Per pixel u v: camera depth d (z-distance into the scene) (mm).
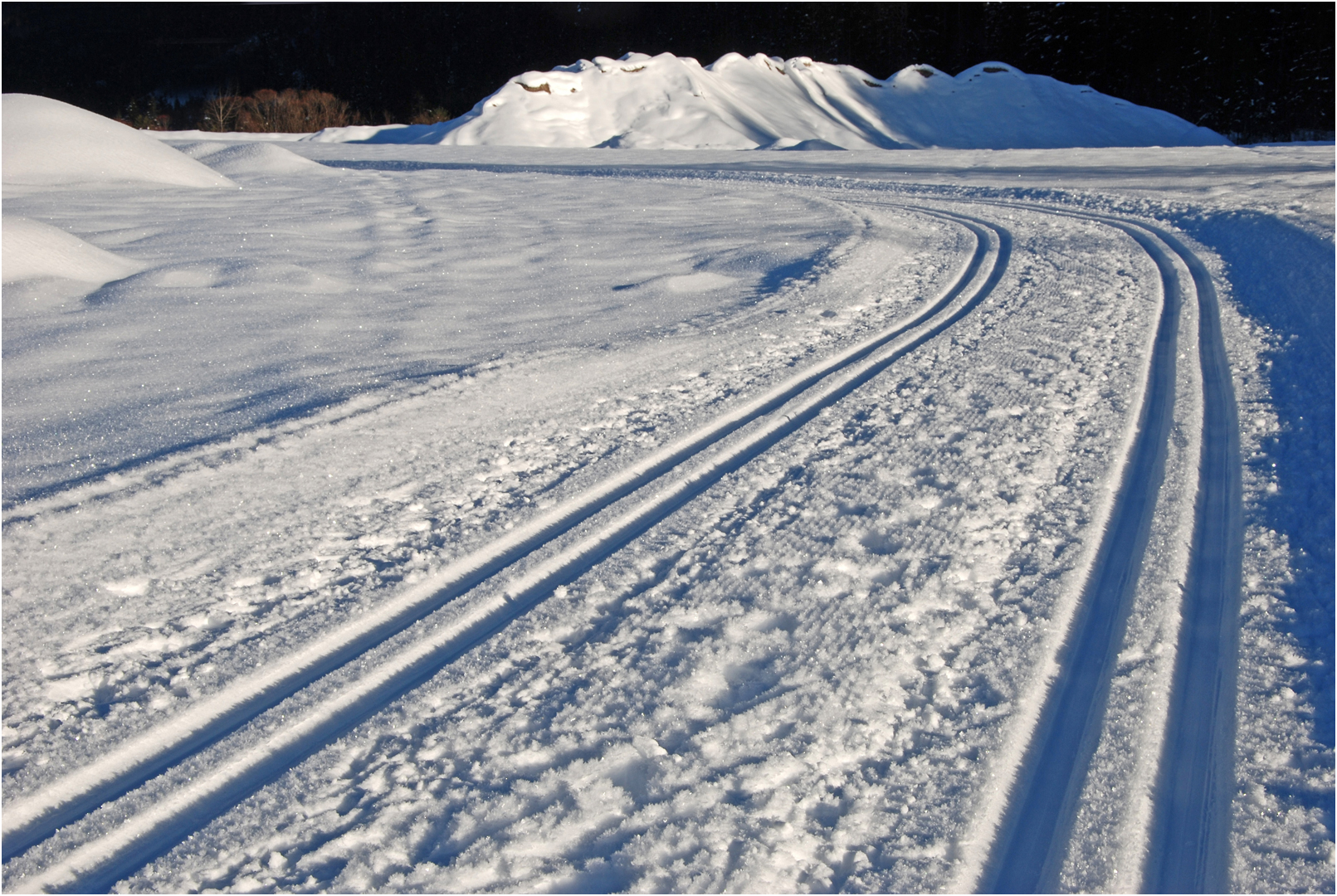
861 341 4891
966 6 65250
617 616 2291
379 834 1607
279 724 1895
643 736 1832
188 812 1669
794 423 3668
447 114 65438
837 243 7984
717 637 2172
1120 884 1485
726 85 48875
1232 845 1552
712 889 1475
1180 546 2525
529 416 3744
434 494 3006
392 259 7102
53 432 3359
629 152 25688
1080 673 2016
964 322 5203
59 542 2607
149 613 2291
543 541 2701
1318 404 3498
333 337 4781
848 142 43000
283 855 1566
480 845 1577
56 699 1971
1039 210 10297
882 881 1493
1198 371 4109
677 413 3799
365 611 2316
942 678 1988
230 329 4859
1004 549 2555
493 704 1950
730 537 2686
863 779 1717
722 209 10828
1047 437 3379
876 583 2393
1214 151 19312
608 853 1555
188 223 8656
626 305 5758
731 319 5402
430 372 4211
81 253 6031
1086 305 5500
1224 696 1916
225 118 59594
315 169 15953
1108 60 57469
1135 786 1687
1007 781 1712
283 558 2572
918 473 3102
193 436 3359
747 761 1759
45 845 1588
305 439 3393
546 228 9039
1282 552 2467
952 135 45656
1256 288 5691
